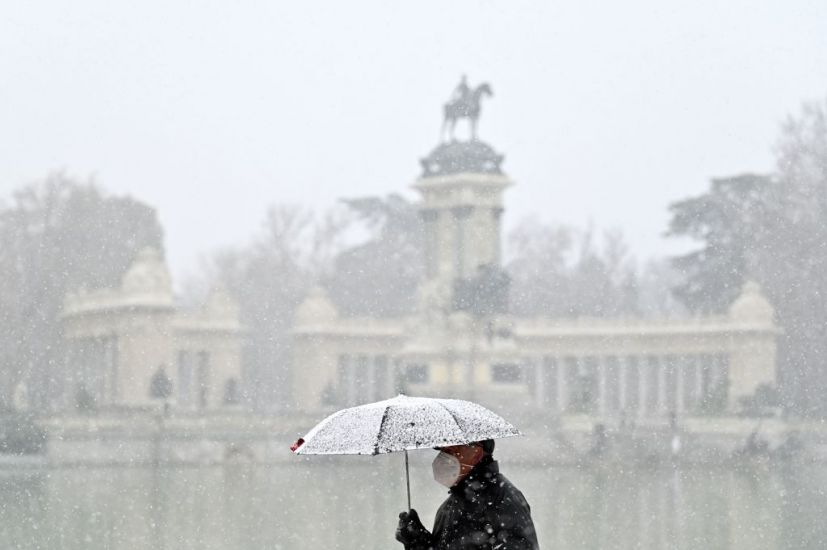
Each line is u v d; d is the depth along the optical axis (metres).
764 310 181.25
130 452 143.88
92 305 189.25
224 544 65.31
